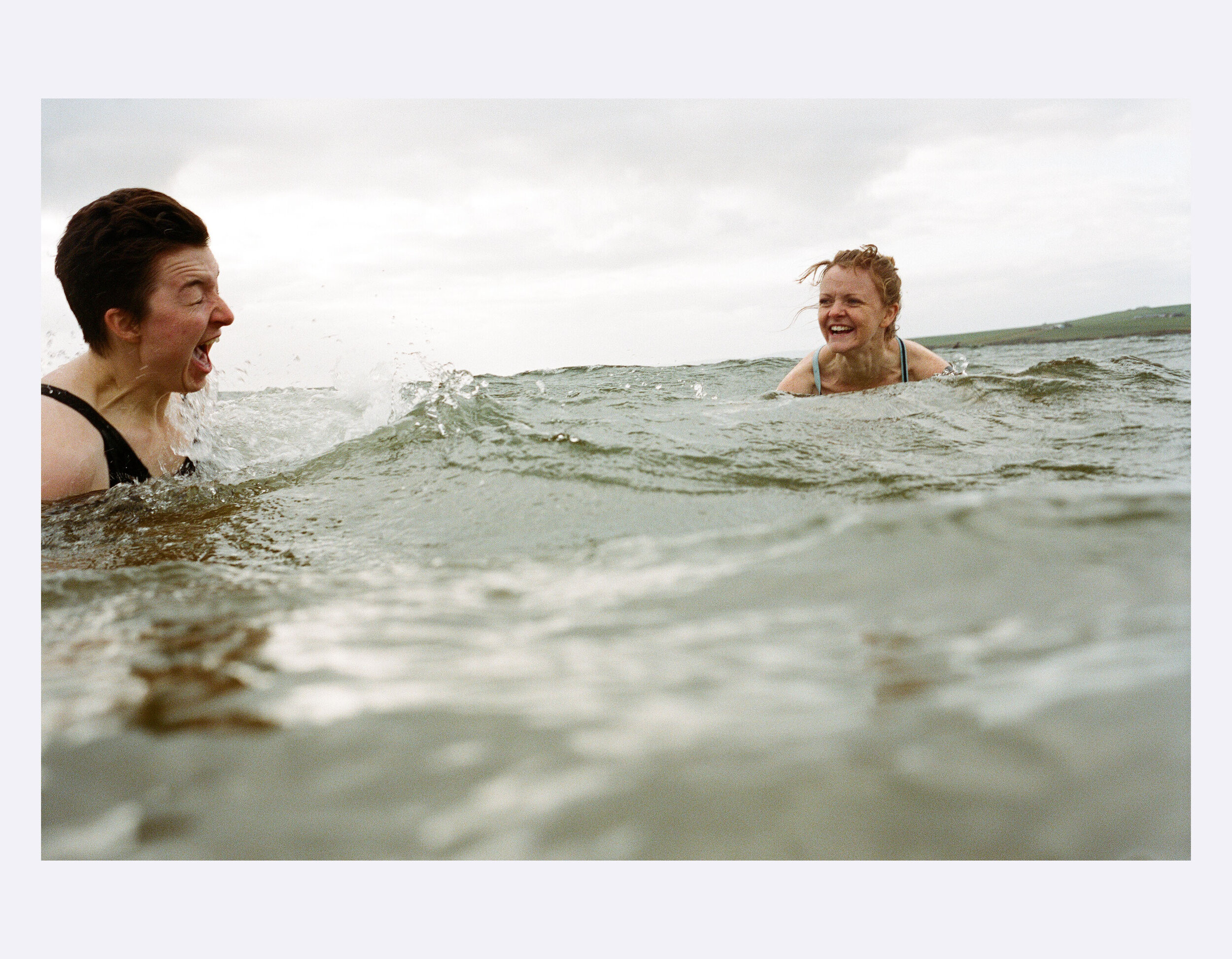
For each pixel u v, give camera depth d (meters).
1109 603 0.92
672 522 1.51
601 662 0.85
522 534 1.51
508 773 0.65
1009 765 0.62
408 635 0.97
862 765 0.63
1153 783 0.60
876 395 2.74
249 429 2.62
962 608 0.93
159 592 1.23
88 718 0.77
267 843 0.60
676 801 0.60
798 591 1.03
